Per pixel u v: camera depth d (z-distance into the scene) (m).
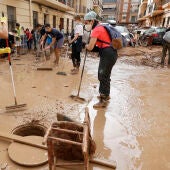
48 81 5.48
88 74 6.50
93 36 3.49
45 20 17.33
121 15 69.06
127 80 5.98
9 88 4.77
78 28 6.16
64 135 2.19
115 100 4.30
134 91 4.97
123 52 12.34
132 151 2.60
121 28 17.08
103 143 2.74
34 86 5.00
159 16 29.19
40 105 3.86
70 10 21.89
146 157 2.50
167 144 2.80
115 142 2.78
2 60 8.29
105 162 2.31
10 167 2.23
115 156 2.49
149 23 38.06
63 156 2.28
